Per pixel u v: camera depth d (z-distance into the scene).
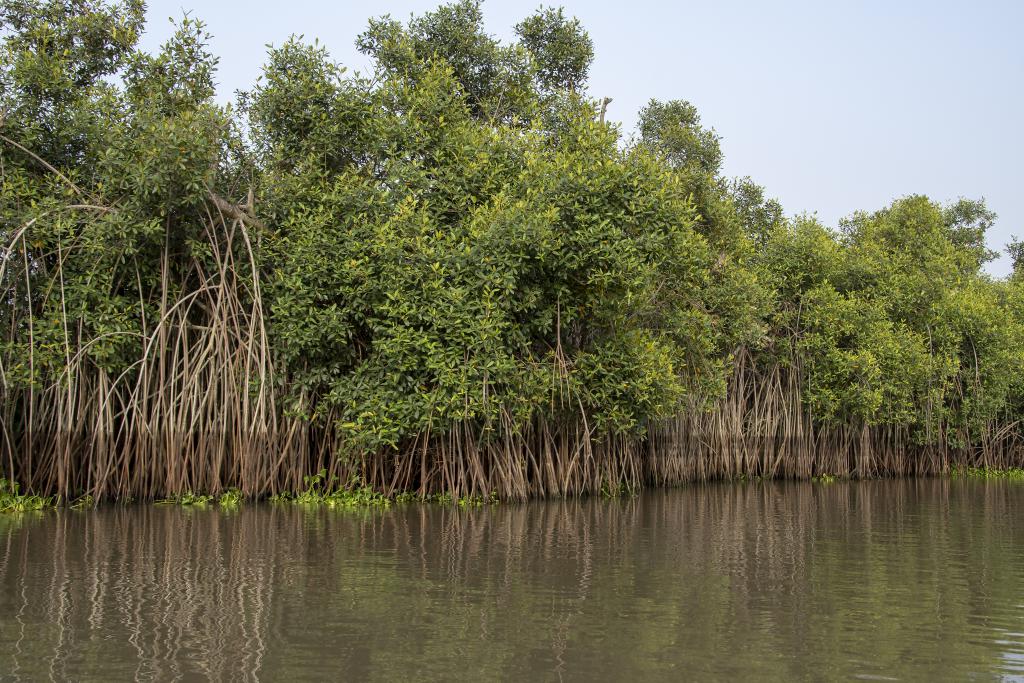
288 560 7.95
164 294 12.57
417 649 5.18
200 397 12.72
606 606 6.31
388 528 10.18
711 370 17.64
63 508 11.70
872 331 21.48
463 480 13.09
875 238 25.55
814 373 21.09
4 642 5.23
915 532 10.61
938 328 24.03
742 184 22.56
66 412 11.97
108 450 12.14
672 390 14.82
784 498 15.48
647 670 4.86
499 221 12.81
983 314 24.86
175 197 12.48
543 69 18.94
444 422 12.77
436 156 14.28
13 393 12.00
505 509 12.53
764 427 20.55
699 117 22.70
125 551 8.30
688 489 17.20
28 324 12.08
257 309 12.87
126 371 12.26
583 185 12.92
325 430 13.38
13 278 11.92
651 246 12.90
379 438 12.48
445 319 12.56
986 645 5.44
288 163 14.16
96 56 14.85
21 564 7.58
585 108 14.45
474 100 18.22
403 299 12.69
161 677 4.64
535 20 19.14
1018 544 9.58
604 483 15.16
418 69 16.25
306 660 4.95
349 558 8.08
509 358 12.92
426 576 7.29
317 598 6.43
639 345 14.48
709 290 17.94
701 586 7.06
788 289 21.33
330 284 13.01
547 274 13.45
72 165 13.28
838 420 21.34
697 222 18.75
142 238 12.67
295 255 12.83
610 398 14.30
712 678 4.75
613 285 13.34
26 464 11.95
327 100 14.00
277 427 13.04
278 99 13.82
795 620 6.00
